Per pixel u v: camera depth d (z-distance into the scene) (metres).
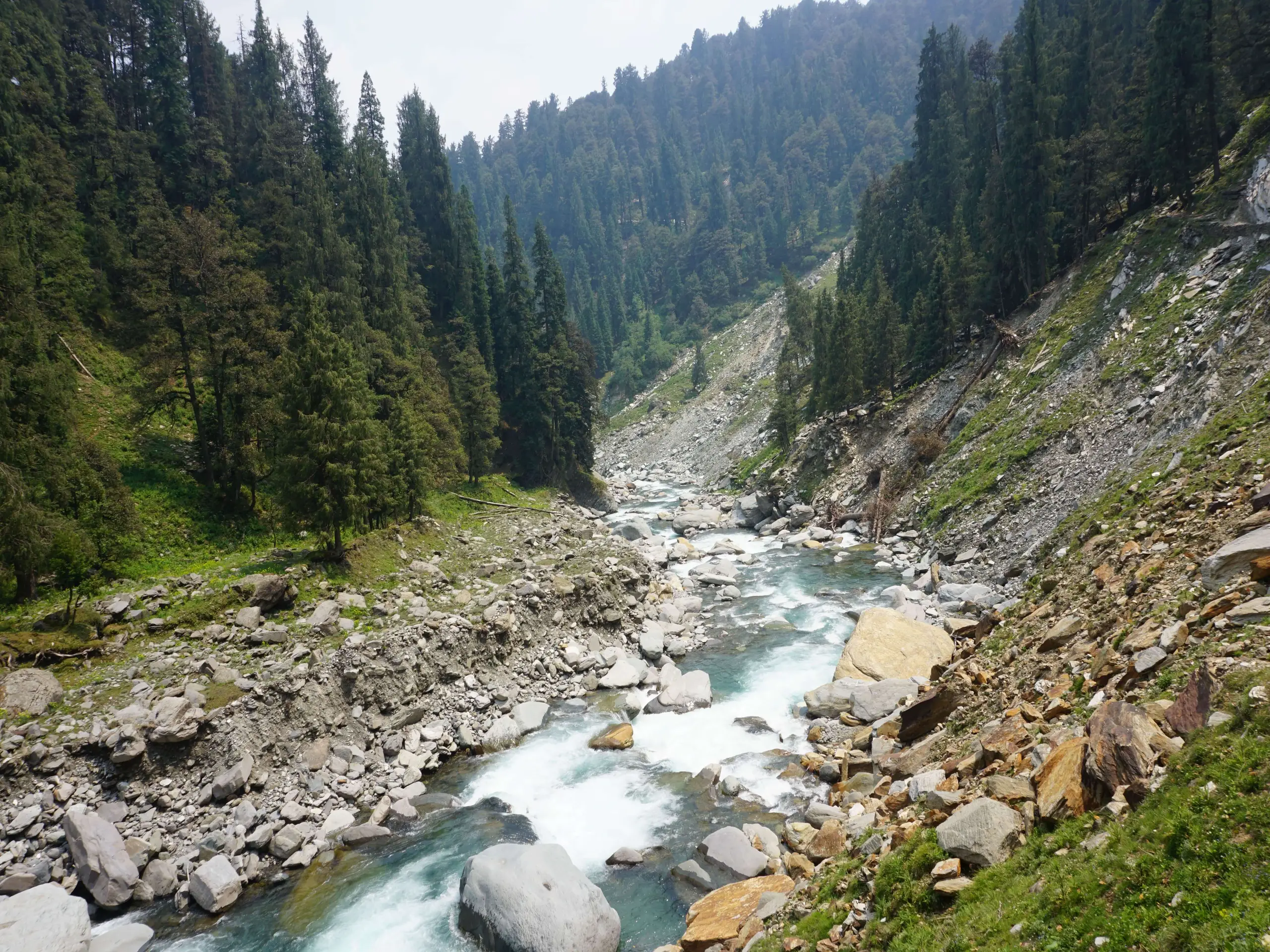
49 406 33.72
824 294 88.00
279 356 48.00
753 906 16.31
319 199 62.84
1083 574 22.88
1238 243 40.81
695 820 22.08
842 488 66.44
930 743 19.86
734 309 177.12
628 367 167.00
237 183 75.69
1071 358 48.91
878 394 72.44
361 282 67.12
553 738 28.31
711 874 19.22
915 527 52.72
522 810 23.52
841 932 12.84
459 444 68.69
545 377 82.81
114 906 19.41
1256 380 28.67
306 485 35.09
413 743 27.03
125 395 51.78
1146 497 26.06
